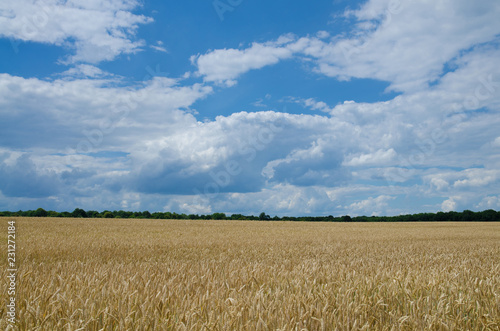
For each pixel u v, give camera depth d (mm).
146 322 3504
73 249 12188
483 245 17547
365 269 7828
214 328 3373
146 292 4590
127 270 6883
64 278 5898
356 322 3555
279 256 11562
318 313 3867
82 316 3678
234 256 11289
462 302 4785
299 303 4090
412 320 3996
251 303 4113
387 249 14719
